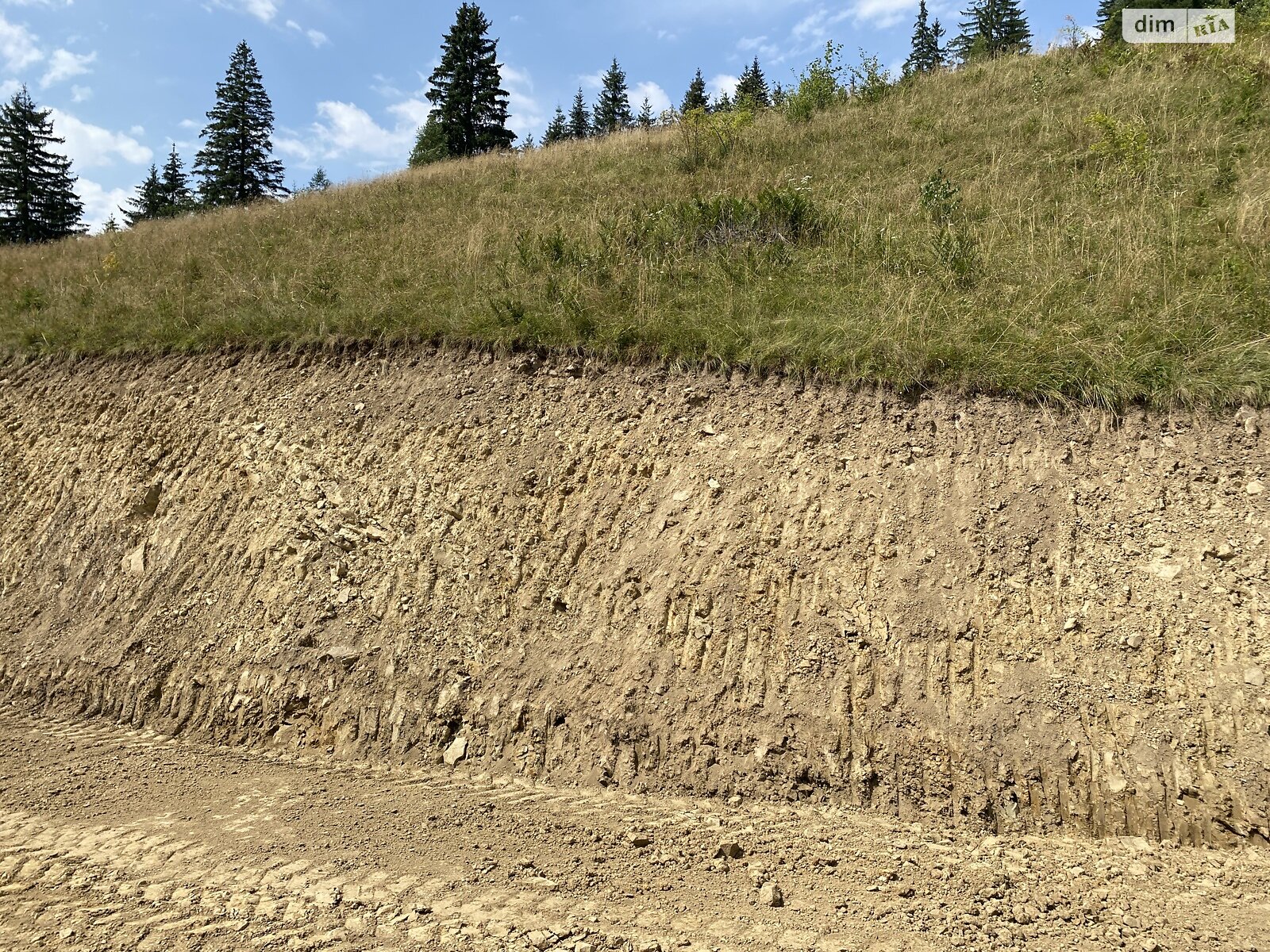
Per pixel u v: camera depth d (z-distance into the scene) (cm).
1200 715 424
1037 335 600
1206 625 449
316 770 525
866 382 614
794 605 522
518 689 540
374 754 542
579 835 420
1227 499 493
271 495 720
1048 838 412
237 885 369
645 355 704
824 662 493
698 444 628
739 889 366
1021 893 358
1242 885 360
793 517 560
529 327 753
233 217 1586
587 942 315
